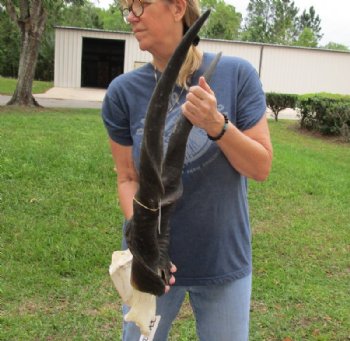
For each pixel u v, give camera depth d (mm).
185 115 1526
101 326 3773
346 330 3896
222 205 1913
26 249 4891
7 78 39281
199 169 1859
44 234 5277
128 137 2059
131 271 1561
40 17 18141
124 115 2006
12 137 10406
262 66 31844
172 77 1285
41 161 8164
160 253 1569
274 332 3824
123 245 2023
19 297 4066
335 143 14617
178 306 2092
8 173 7254
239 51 31641
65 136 11016
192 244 1932
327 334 3832
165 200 1521
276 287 4504
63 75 32625
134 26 1798
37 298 4082
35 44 18203
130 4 1772
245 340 2051
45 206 6137
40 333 3617
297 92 32312
